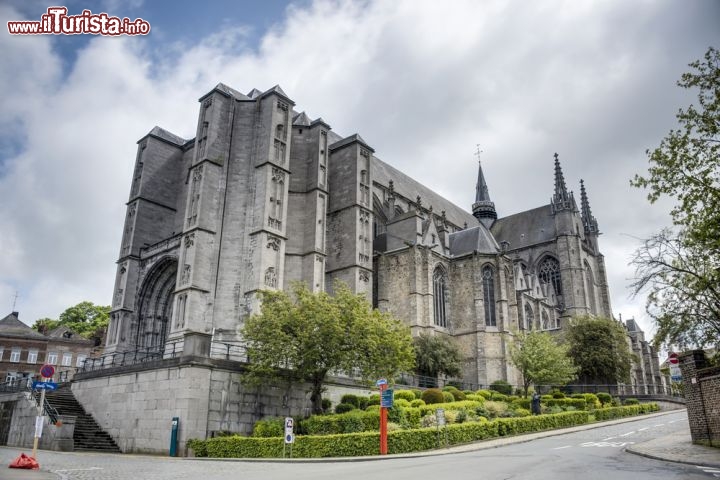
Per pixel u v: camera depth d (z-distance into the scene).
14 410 38.38
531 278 81.31
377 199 76.12
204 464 22.86
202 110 53.31
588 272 97.69
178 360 30.98
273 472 18.55
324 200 56.06
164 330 54.59
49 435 32.22
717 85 21.23
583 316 73.94
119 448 33.00
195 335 31.19
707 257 22.80
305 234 54.94
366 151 63.34
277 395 34.44
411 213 67.12
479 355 63.72
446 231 72.69
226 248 49.31
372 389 41.53
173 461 24.91
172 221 60.50
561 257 93.50
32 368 76.88
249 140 53.00
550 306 84.38
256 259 47.91
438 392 43.22
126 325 53.97
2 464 21.81
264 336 32.12
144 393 32.53
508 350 62.47
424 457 23.64
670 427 36.81
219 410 31.03
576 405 52.25
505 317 65.38
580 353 67.81
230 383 31.95
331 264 60.06
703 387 24.41
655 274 24.64
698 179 21.61
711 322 24.11
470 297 66.94
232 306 47.72
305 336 31.78
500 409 42.66
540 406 48.28
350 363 32.78
